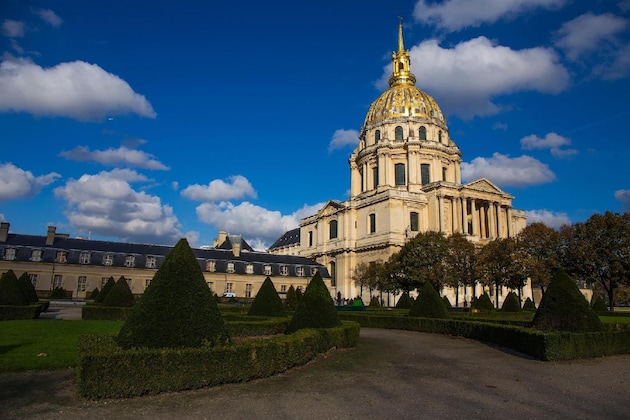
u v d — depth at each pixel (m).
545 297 22.52
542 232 59.59
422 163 97.94
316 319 23.11
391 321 35.53
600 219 54.50
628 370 17.19
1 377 13.78
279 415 10.73
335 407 11.48
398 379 15.00
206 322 14.59
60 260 71.19
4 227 69.75
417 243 61.69
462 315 41.59
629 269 51.88
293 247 122.38
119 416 10.47
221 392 12.79
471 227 92.19
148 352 12.38
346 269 94.31
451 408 11.52
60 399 11.69
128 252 76.69
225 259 84.31
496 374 16.14
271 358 15.02
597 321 21.27
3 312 30.62
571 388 14.02
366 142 105.19
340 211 98.94
